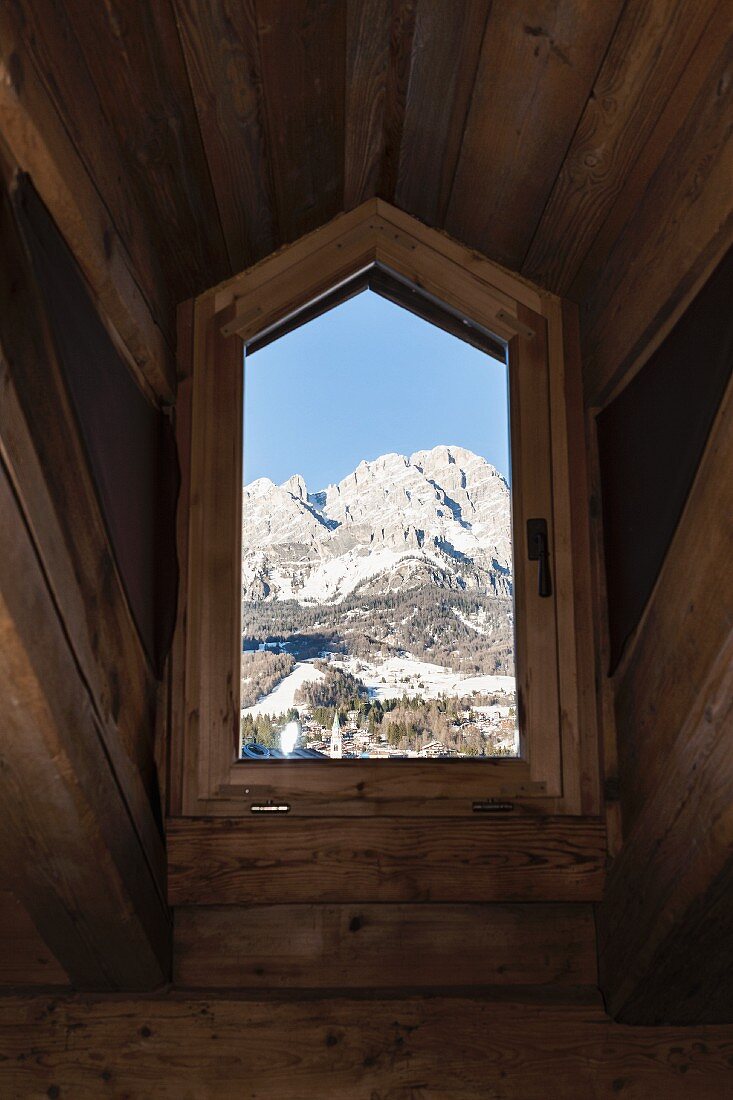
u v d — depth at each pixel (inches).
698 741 59.6
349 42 71.3
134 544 73.6
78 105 56.2
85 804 61.2
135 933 72.4
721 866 59.9
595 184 76.3
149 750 78.6
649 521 71.5
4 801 59.7
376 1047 77.6
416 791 81.4
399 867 80.0
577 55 67.0
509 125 75.4
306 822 80.5
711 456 58.7
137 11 57.6
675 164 67.3
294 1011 78.3
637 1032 78.2
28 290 48.8
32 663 51.1
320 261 89.8
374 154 85.5
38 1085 77.6
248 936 81.0
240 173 77.0
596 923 81.5
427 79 75.7
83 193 56.7
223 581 84.4
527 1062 77.5
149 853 75.6
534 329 89.5
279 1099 76.8
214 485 86.0
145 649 77.4
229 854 80.0
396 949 80.7
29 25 48.1
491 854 80.3
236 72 67.4
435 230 90.9
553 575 85.0
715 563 58.5
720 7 57.5
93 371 61.8
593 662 83.5
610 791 81.1
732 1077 77.8
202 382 87.0
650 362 71.5
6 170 46.7
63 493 55.8
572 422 87.6
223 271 88.0
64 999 79.0
